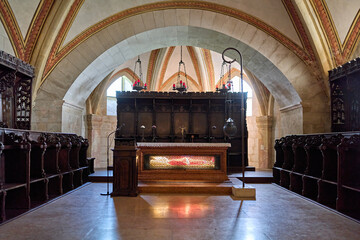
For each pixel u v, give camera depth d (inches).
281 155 383.6
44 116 400.8
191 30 444.1
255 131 616.1
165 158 341.7
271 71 440.1
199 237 159.9
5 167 228.4
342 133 262.1
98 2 384.2
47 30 371.6
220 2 400.5
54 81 402.9
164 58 673.6
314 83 396.8
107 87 619.8
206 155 340.2
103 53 423.2
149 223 186.5
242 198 271.6
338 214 214.7
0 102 300.8
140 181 328.2
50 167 289.7
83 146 381.4
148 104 520.1
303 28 375.2
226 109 510.3
